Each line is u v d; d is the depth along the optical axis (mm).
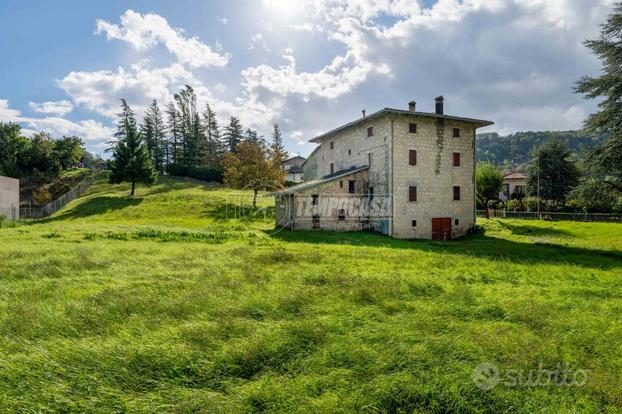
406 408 3504
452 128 28000
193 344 4648
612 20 21281
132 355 4219
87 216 33875
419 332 5238
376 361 4266
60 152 56719
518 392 3754
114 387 3662
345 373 4008
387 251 14875
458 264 11578
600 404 3658
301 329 5129
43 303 6195
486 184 38250
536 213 41688
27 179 50938
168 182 54781
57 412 3254
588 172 23453
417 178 26484
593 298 7539
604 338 5180
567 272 10727
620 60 21484
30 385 3590
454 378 3895
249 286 7754
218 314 5961
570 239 23922
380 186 26688
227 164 42156
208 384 3848
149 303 6328
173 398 3500
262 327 5336
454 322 5730
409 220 26078
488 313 6344
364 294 7168
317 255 12672
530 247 19172
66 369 3908
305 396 3570
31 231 17859
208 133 80062
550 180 52406
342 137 32250
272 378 3938
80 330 5109
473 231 28672
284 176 40219
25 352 4297
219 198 42281
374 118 27203
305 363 4250
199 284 7820
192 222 29578
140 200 40656
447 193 27656
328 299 6902
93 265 9836
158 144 73438
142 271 9359
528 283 9039
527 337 5121
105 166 65750
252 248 14555
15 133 54781
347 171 29406
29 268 9227
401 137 26016
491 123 28719
